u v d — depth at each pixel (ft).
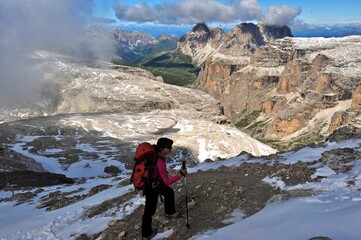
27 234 41.91
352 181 30.63
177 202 37.52
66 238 38.37
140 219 36.09
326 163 39.45
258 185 36.52
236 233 25.96
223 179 40.81
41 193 77.36
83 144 422.41
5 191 95.25
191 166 63.31
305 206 26.91
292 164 42.29
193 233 30.01
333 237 19.58
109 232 35.06
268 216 27.45
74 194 65.77
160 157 29.66
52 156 355.15
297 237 21.31
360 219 20.72
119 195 48.37
